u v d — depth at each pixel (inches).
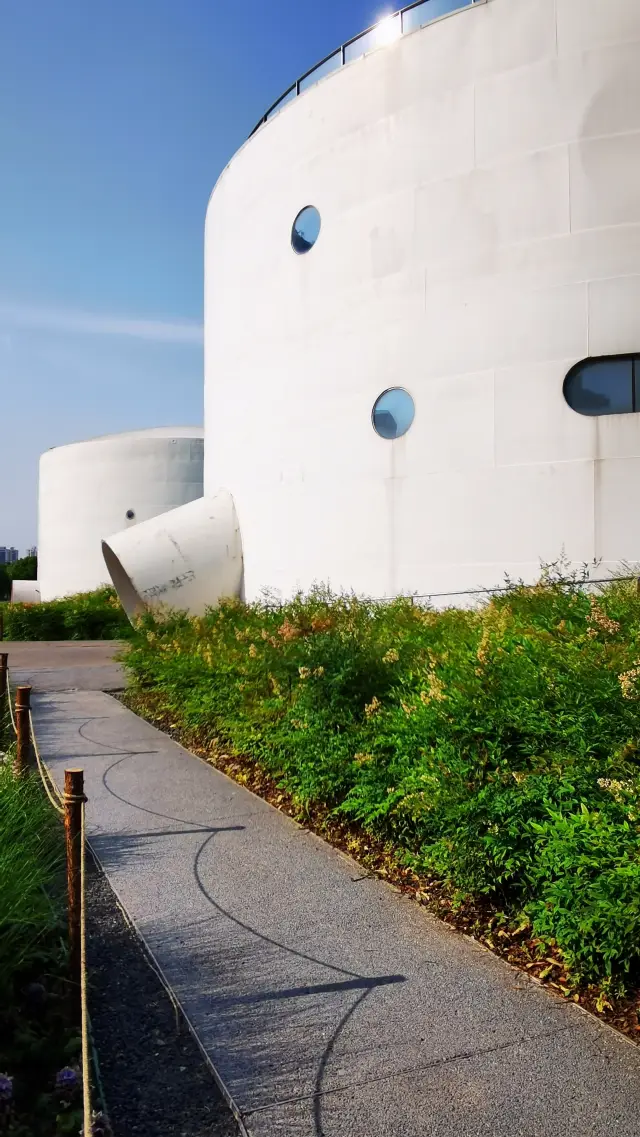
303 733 236.8
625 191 415.5
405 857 193.3
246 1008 137.8
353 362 509.4
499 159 445.7
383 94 493.4
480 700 179.9
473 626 281.4
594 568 413.7
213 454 704.4
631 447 410.0
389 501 486.6
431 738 191.9
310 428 544.7
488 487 445.4
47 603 1161.4
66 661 723.4
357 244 507.5
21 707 248.4
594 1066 121.3
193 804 256.7
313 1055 124.3
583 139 423.8
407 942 162.2
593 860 137.7
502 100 445.1
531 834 158.1
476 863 167.2
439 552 462.6
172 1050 126.2
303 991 143.3
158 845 219.1
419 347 473.4
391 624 332.8
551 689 173.0
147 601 634.2
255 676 287.4
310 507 543.8
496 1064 121.8
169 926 169.8
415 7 484.7
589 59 422.6
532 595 323.0
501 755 171.3
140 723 399.2
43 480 1589.6
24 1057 122.0
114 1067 122.0
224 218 660.1
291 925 170.1
